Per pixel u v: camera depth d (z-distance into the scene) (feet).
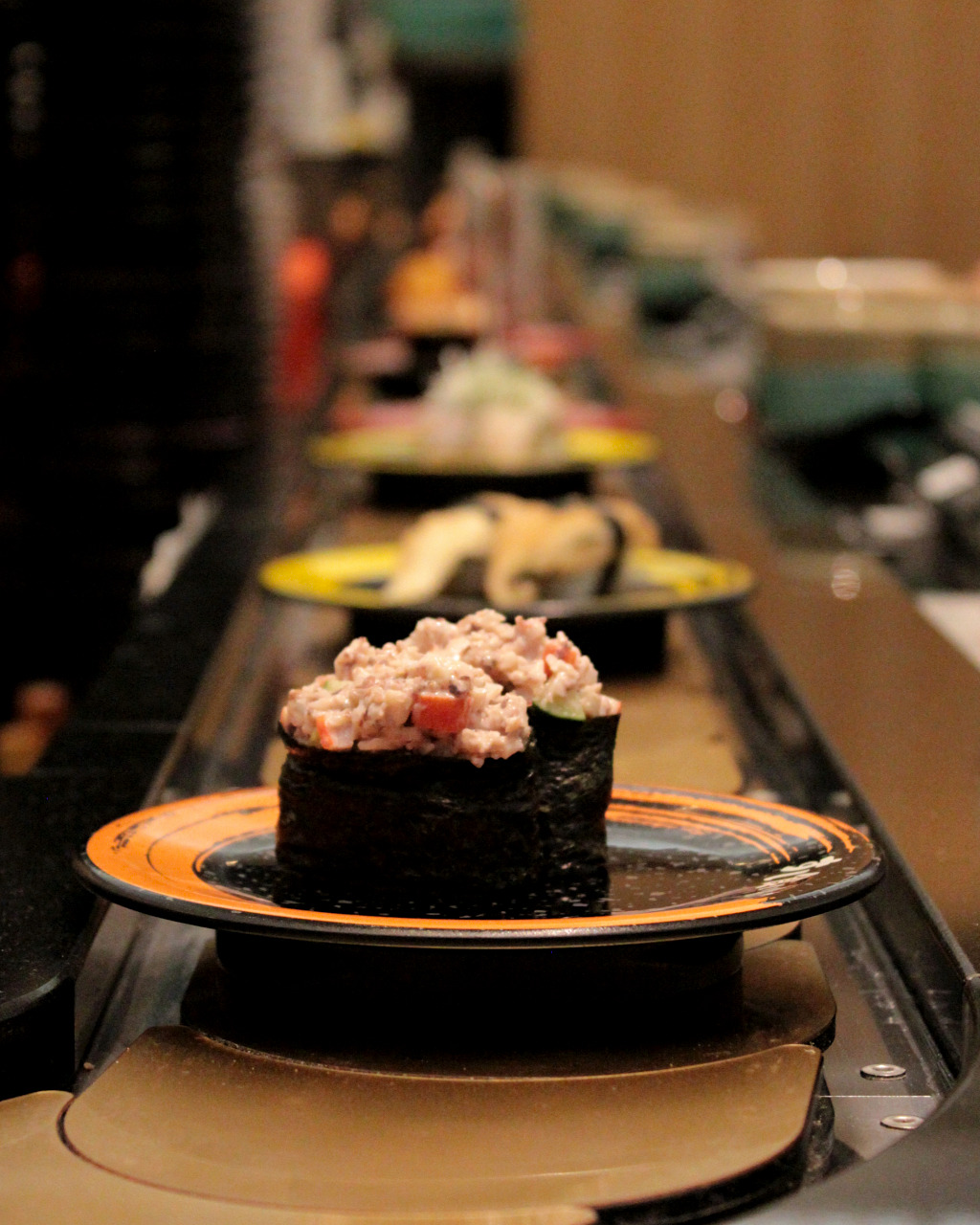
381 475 8.19
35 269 9.99
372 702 2.91
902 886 3.26
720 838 3.30
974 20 32.09
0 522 10.09
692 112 35.32
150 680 5.13
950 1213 1.98
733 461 10.26
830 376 11.05
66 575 10.07
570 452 8.39
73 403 10.05
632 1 35.78
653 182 35.81
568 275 24.22
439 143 36.14
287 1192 2.16
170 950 3.24
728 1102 2.42
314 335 13.92
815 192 33.88
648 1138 2.31
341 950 2.73
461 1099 2.44
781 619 5.97
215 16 10.09
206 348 10.23
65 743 4.41
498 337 12.77
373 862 2.97
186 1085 2.48
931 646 5.55
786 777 4.27
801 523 8.25
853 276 13.48
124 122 9.83
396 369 12.32
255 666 5.53
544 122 36.60
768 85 34.24
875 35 33.04
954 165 32.89
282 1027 2.75
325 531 7.81
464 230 15.52
